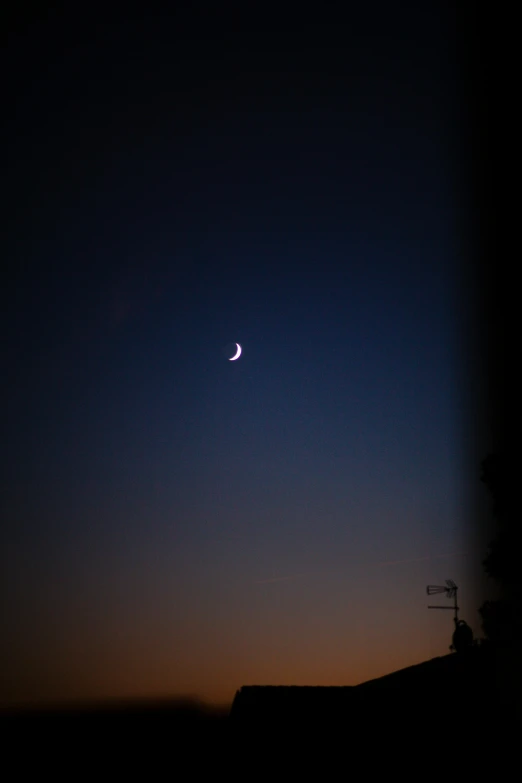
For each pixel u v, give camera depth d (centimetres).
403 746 773
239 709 986
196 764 927
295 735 856
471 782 659
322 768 741
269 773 745
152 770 1477
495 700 841
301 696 1041
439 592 1176
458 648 1095
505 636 878
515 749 713
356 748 789
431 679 986
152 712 1880
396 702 927
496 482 948
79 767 1794
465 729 795
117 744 1797
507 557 909
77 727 1945
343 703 983
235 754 811
